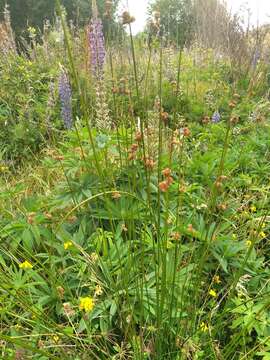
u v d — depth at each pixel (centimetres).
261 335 183
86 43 373
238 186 286
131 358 172
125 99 356
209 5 665
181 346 165
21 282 183
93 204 238
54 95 394
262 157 332
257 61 513
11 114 411
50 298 189
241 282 203
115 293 183
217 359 170
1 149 370
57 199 238
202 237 216
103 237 206
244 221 256
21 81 433
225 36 597
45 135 380
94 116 381
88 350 166
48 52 515
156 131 287
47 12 1497
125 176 242
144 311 183
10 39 519
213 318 191
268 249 234
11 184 307
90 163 248
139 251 205
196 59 608
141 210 222
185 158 288
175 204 238
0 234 222
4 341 171
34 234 214
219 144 352
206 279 210
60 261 210
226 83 531
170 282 185
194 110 439
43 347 155
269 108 407
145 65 419
